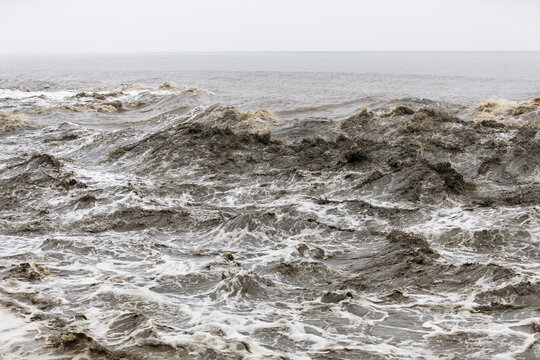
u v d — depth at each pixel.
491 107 24.86
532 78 61.59
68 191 13.63
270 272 8.87
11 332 6.54
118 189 13.37
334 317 7.14
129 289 7.90
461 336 6.49
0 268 8.80
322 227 10.92
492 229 10.22
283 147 17.30
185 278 8.51
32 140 20.94
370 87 49.00
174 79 63.50
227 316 7.12
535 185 13.50
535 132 17.83
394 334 6.61
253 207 12.47
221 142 17.30
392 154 15.81
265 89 46.28
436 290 7.97
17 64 125.75
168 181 14.76
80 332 6.24
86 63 136.00
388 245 9.77
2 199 13.30
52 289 8.03
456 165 15.64
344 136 18.16
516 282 7.85
